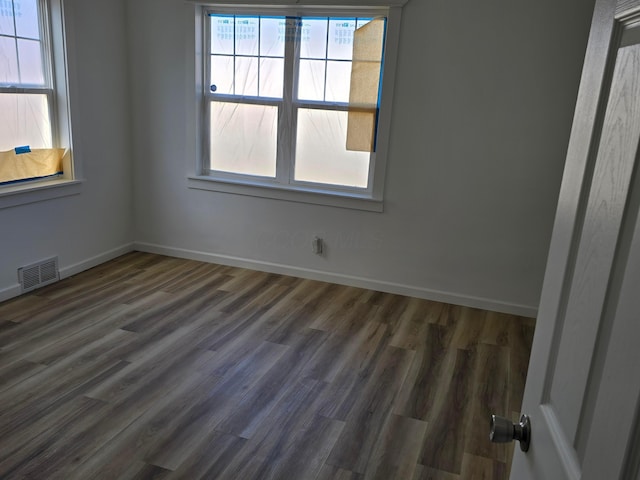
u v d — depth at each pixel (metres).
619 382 0.61
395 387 2.80
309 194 4.10
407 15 3.58
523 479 1.02
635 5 0.69
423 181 3.82
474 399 2.73
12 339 3.04
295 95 4.03
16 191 3.46
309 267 4.27
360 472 2.17
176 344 3.11
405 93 3.71
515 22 3.41
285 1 3.79
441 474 2.19
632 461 0.57
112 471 2.10
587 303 0.77
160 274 4.20
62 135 3.85
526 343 3.39
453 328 3.55
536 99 3.49
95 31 3.94
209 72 4.20
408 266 4.02
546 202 3.63
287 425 2.44
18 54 3.47
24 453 2.16
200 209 4.44
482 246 3.82
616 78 0.74
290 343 3.21
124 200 4.52
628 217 0.65
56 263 3.90
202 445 2.27
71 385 2.64
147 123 4.39
